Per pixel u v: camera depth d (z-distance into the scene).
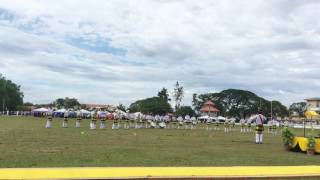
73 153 19.58
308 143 22.31
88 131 41.56
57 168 13.73
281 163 17.50
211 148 24.56
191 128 61.25
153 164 15.99
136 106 152.62
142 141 29.09
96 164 15.67
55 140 27.83
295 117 148.25
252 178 13.31
